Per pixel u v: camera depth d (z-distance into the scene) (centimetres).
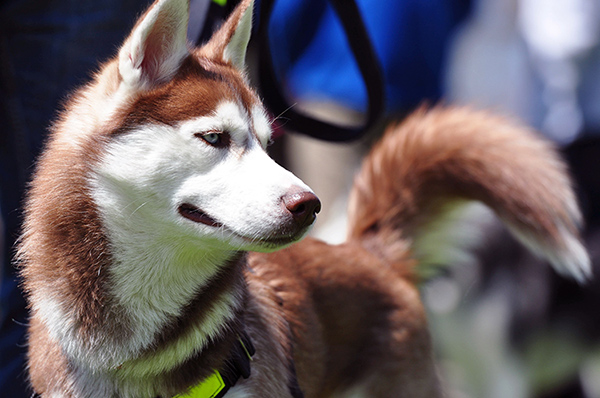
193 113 347
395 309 467
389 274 482
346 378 455
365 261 475
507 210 505
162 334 350
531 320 688
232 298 365
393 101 777
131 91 349
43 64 439
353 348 455
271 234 338
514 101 768
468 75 812
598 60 700
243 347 366
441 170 507
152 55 353
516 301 687
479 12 809
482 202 509
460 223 529
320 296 445
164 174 344
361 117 761
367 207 507
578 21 696
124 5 450
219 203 344
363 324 457
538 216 504
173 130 345
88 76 443
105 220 347
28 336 404
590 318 695
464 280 690
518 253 688
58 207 346
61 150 354
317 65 776
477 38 812
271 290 411
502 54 784
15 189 438
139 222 348
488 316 688
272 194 340
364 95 750
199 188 345
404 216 506
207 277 359
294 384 388
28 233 354
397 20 770
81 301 343
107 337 345
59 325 344
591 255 694
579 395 734
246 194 341
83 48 442
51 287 345
